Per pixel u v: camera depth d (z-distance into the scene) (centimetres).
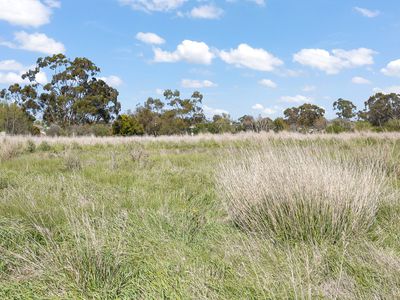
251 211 384
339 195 369
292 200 362
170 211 432
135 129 3303
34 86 4509
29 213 398
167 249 317
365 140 1264
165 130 3703
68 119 4497
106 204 462
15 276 278
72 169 781
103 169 788
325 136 1545
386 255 279
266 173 407
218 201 486
